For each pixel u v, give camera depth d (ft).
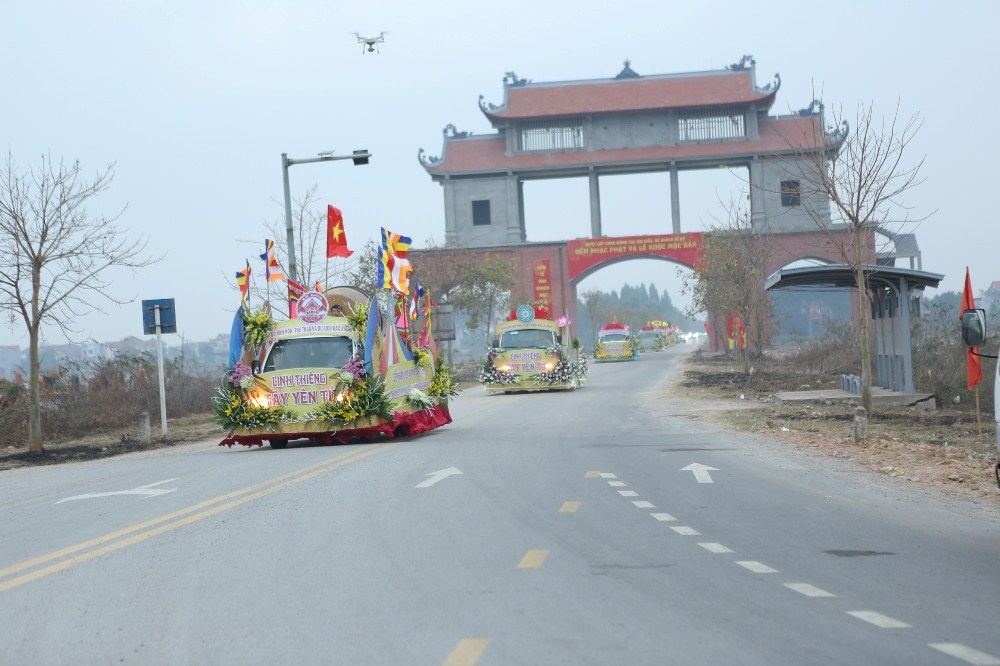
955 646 20.01
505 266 225.35
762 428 75.97
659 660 19.20
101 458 77.56
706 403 105.81
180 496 44.86
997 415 31.73
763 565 28.14
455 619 22.61
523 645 20.38
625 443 66.39
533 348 139.23
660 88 276.82
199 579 27.45
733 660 19.15
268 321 72.54
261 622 22.85
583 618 22.48
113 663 20.20
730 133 274.36
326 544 32.09
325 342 71.77
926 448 59.77
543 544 31.60
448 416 85.05
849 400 98.43
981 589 25.22
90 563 29.94
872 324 119.34
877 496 42.24
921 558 29.17
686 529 34.12
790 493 43.09
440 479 48.19
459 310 218.38
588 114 277.44
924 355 106.11
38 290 80.02
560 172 283.79
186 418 112.16
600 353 269.44
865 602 23.84
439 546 31.48
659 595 24.61
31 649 21.35
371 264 166.40
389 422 70.23
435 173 283.59
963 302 66.08
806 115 274.57
